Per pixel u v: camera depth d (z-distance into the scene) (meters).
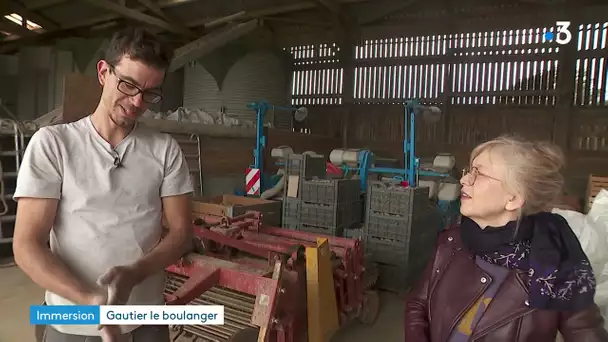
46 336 1.34
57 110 4.99
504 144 1.18
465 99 8.28
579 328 1.06
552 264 1.06
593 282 1.07
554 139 7.51
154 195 1.36
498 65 7.96
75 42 8.91
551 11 7.39
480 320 1.14
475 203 1.18
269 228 3.61
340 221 4.48
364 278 3.43
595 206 2.77
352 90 9.27
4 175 4.62
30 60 9.08
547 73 7.57
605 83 7.12
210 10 8.45
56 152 1.20
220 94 8.31
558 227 1.15
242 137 6.59
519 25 7.70
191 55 6.74
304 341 2.54
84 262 1.25
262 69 8.41
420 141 8.59
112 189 1.26
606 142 7.18
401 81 8.82
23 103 9.19
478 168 1.19
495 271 1.17
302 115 6.15
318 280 2.54
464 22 8.18
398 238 4.09
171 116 6.04
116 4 7.82
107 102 1.24
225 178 6.35
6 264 4.41
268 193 5.50
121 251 1.28
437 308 1.25
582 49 7.26
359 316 3.30
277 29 9.85
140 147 1.33
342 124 9.37
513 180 1.12
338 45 9.26
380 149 8.92
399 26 8.76
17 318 3.15
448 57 8.30
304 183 4.60
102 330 1.20
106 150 1.27
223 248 3.47
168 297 2.15
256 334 2.23
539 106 7.65
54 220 1.24
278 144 7.26
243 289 2.31
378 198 4.20
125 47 1.16
